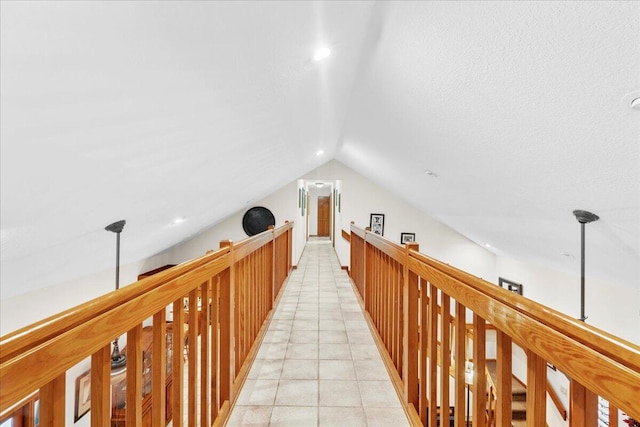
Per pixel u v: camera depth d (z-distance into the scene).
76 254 2.43
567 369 0.72
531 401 0.85
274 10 1.07
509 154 1.95
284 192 6.48
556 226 2.74
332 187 10.73
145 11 0.75
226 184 3.03
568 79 1.16
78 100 0.88
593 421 0.69
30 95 0.77
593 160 1.53
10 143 0.88
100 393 0.81
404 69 1.80
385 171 4.74
